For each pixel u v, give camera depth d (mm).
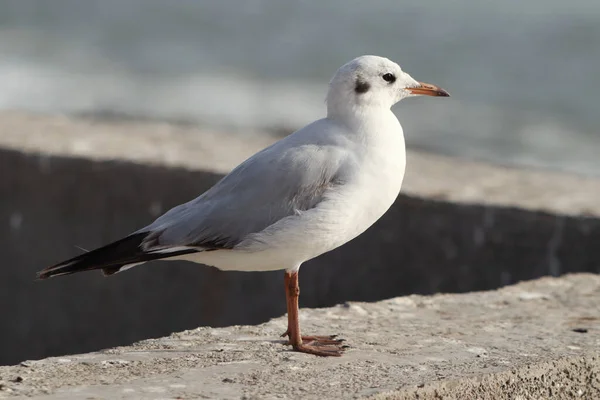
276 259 7691
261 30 41000
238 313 13375
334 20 42125
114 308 14039
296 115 28078
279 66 35500
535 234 12430
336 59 36469
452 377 6992
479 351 7816
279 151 7699
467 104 29547
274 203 7512
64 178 14234
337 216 7527
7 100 28500
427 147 24469
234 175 7734
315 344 7898
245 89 31703
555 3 43156
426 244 12883
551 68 33875
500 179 14477
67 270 7398
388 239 13031
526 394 7305
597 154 24375
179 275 13633
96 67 34500
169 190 13688
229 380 6930
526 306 9578
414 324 8781
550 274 12383
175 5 45875
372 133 7750
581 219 12195
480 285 12680
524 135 26156
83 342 14227
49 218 14375
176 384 6820
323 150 7629
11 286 14672
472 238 12688
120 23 42594
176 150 15047
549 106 29562
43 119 17359
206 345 7949
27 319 14602
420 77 33406
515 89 31500
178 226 7574
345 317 9000
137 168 13828
